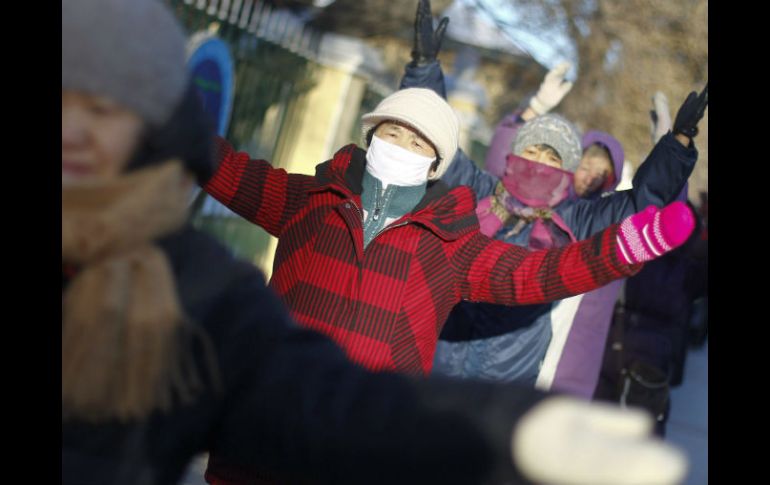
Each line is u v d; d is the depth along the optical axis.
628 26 10.03
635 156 10.55
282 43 6.86
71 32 0.88
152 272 0.94
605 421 0.67
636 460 0.62
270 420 0.91
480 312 3.59
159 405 0.95
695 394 7.67
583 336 3.74
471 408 0.77
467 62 12.31
